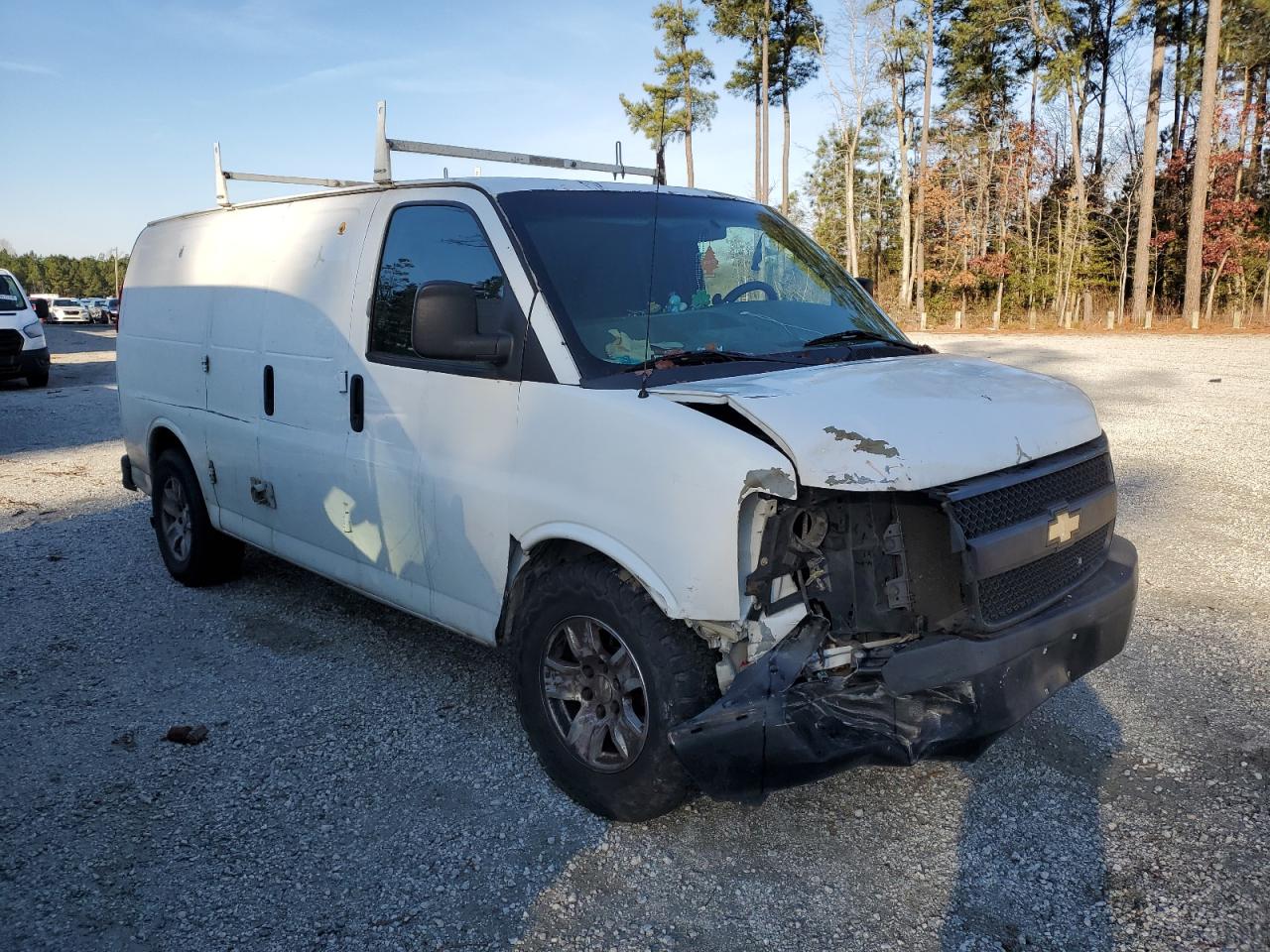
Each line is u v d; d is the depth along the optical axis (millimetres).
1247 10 36219
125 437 6605
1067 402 3449
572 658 3438
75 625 5441
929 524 2803
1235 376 17125
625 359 3400
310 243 4621
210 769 3797
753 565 2859
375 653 4977
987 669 2834
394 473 4035
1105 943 2707
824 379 3174
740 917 2855
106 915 2912
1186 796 3430
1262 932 2729
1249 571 5902
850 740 2779
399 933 2816
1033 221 43969
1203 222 33938
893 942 2734
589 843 3238
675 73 53438
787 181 53750
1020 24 43438
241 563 6125
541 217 3699
